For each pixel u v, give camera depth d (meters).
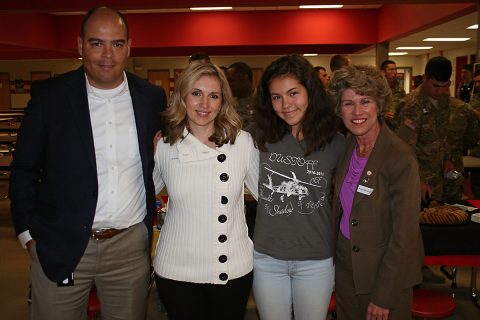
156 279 1.81
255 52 11.61
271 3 6.20
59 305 1.82
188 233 1.72
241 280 1.78
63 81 1.80
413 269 1.67
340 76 1.70
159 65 16.59
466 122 3.32
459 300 3.34
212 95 1.70
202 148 1.73
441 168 3.33
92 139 1.76
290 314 1.93
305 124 1.81
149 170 1.86
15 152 1.79
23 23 8.51
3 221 5.68
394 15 8.17
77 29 9.60
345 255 1.79
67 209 1.76
